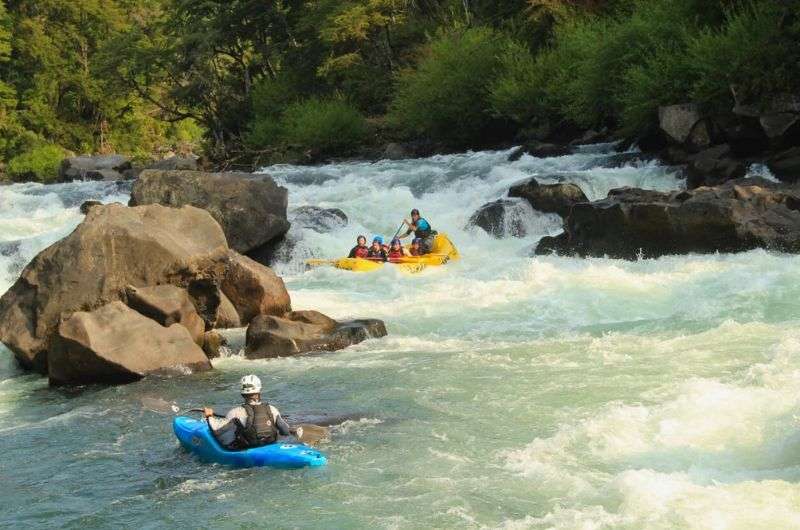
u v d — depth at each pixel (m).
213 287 17.17
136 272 16.27
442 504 9.14
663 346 14.76
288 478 10.06
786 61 26.45
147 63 59.00
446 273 23.02
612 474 9.63
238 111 58.47
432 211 29.27
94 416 13.01
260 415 10.80
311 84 54.28
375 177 33.88
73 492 10.09
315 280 22.95
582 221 23.44
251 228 25.03
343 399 13.09
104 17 79.50
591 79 33.66
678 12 32.06
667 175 27.19
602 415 11.35
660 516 8.37
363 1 49.69
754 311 16.39
